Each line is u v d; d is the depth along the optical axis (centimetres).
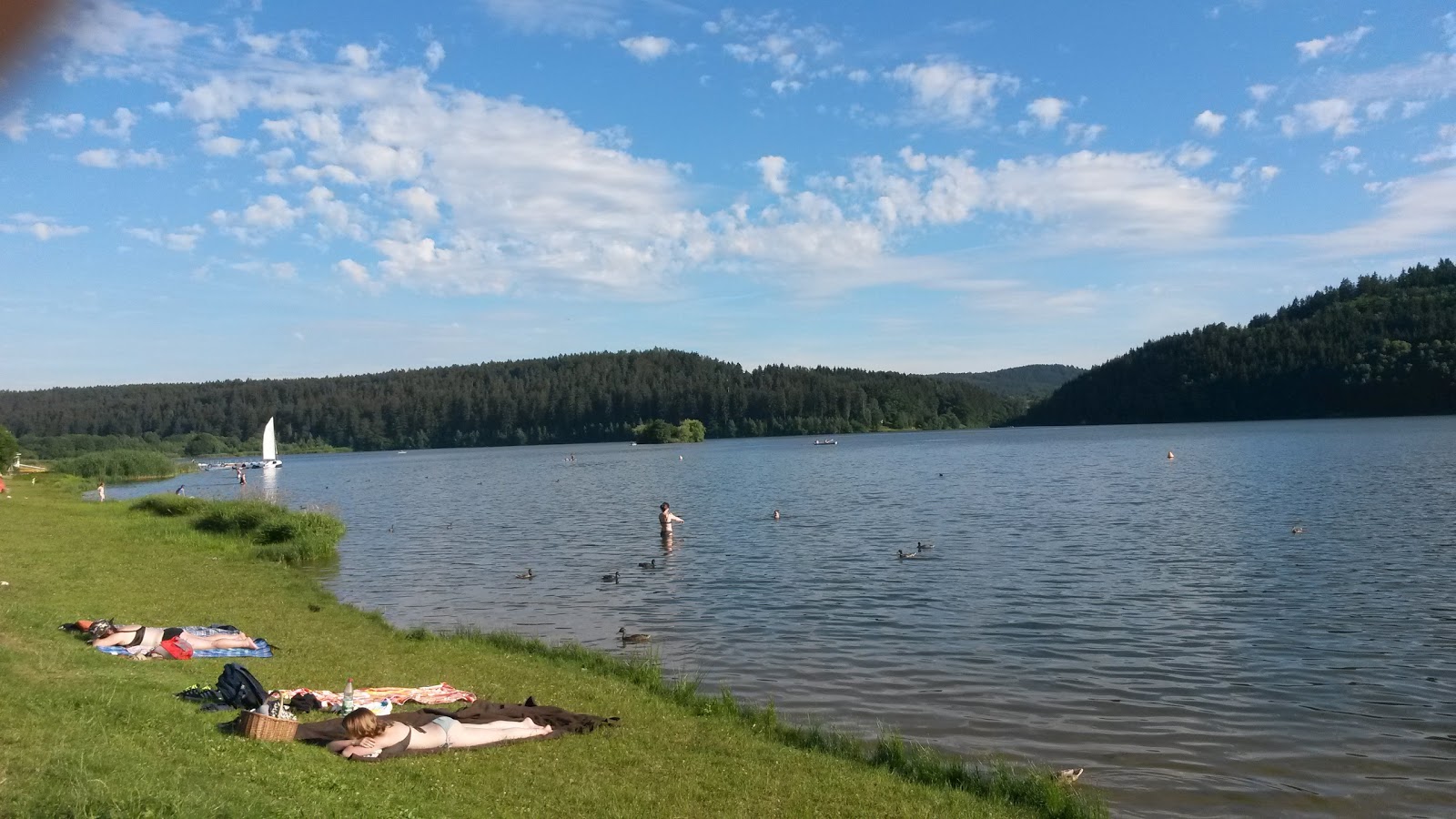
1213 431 15862
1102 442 14188
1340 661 1973
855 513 5303
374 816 945
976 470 8944
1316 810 1262
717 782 1229
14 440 9506
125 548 3506
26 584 2475
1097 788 1334
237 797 898
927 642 2214
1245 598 2619
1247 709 1683
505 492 8075
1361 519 4162
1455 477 5850
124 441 19600
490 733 1330
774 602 2747
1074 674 1920
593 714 1511
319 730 1254
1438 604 2450
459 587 3181
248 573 3095
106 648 1706
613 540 4441
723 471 10162
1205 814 1250
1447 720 1606
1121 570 3142
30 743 932
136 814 788
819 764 1332
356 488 9400
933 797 1222
